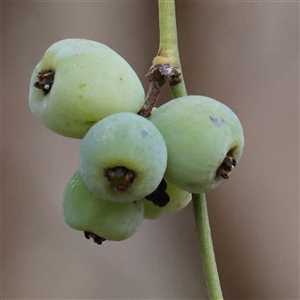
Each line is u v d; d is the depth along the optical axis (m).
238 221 0.30
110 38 0.30
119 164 0.18
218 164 0.18
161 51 0.19
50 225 0.30
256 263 0.30
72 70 0.19
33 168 0.30
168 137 0.18
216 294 0.19
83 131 0.19
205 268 0.19
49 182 0.30
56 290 0.29
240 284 0.30
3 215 0.30
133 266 0.30
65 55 0.19
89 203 0.19
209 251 0.19
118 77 0.19
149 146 0.18
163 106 0.19
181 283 0.30
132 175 0.18
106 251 0.30
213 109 0.19
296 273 0.30
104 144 0.18
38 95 0.19
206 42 0.30
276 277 0.30
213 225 0.30
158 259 0.30
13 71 0.30
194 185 0.19
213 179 0.19
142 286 0.30
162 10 0.19
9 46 0.30
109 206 0.19
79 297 0.29
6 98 0.30
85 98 0.19
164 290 0.30
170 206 0.20
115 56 0.19
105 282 0.30
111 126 0.18
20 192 0.30
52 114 0.19
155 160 0.18
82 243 0.30
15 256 0.30
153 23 0.30
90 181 0.18
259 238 0.30
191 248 0.30
